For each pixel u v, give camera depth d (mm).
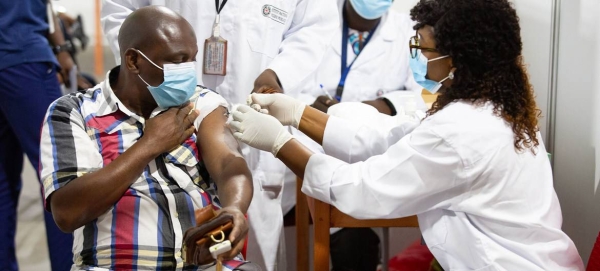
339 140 1927
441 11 1676
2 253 2643
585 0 2223
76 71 3191
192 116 1653
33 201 4086
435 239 1710
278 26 2387
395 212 1675
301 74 2354
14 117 2580
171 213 1590
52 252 2588
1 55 2508
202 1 2303
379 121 2250
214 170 1655
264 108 2002
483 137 1599
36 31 2590
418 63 1776
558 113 2418
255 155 2340
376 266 2963
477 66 1664
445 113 1640
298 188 2570
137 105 1693
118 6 2340
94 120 1646
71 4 4254
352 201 1692
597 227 2162
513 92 1664
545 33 2477
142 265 1528
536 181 1670
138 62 1632
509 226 1635
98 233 1556
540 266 1634
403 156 1639
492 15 1623
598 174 2158
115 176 1504
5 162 2676
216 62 2287
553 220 1696
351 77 2982
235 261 1608
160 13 1644
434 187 1625
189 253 1349
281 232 2477
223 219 1350
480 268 1631
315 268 2109
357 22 2977
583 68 2244
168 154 1661
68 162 1553
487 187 1625
